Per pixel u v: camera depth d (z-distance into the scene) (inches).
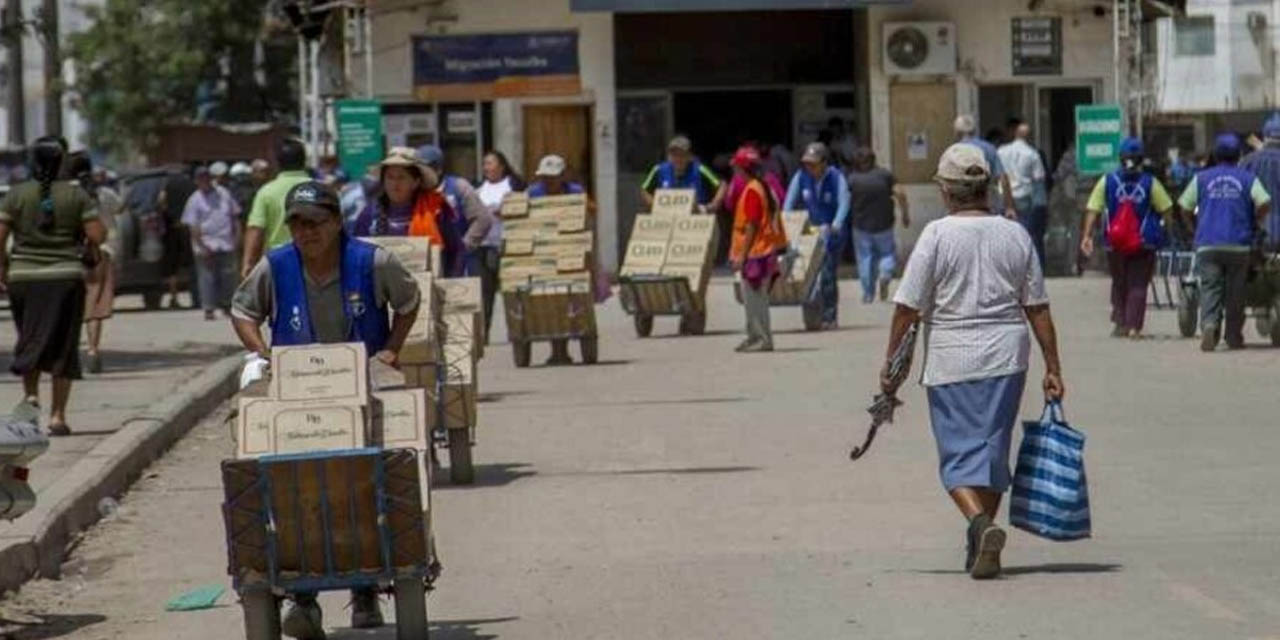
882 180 2559.1
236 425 772.6
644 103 3262.8
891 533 1008.9
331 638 816.9
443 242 1432.1
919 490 1135.0
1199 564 911.0
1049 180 3147.1
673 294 2164.1
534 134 3164.4
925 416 1454.2
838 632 791.7
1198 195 1835.6
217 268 2618.1
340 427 748.0
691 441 1358.3
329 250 795.4
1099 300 2519.7
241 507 738.8
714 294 2876.5
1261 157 1849.2
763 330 1971.0
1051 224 2994.6
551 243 1941.4
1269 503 1069.8
